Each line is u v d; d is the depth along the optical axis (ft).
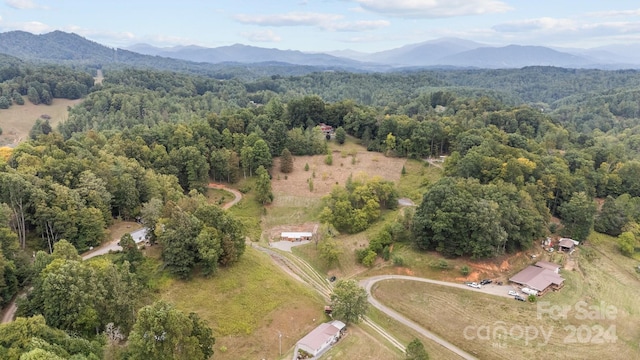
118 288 223.51
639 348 290.15
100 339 204.74
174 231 284.41
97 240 320.50
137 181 403.95
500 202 389.19
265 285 296.51
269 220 473.67
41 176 339.77
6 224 269.03
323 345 244.63
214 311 261.44
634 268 399.65
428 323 309.83
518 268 373.20
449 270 366.43
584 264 387.34
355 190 467.11
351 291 269.64
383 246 402.11
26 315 213.05
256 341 247.29
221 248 299.58
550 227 432.25
